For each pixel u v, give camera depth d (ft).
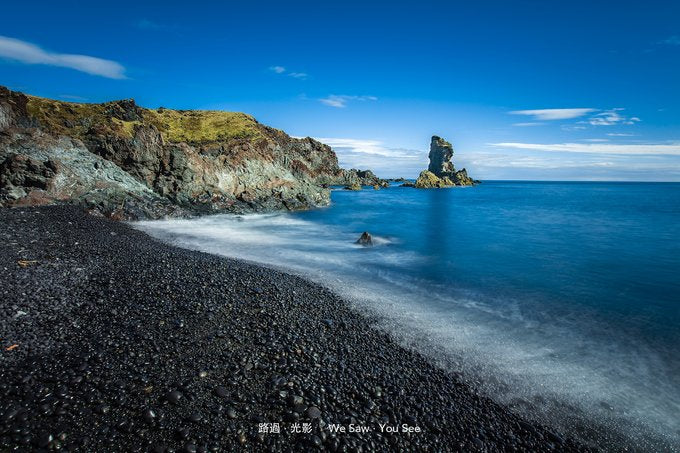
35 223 80.12
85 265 55.72
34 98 288.10
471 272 76.28
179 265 59.16
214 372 31.19
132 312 40.63
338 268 75.56
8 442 22.77
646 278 73.56
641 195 474.49
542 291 64.23
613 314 53.72
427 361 37.76
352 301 54.03
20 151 117.80
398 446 25.71
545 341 44.09
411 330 45.19
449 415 29.53
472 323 48.73
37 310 39.50
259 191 185.06
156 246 77.97
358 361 35.91
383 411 29.07
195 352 33.91
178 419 25.68
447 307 54.54
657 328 48.80
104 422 24.94
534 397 32.83
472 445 26.63
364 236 106.11
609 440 28.19
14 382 28.09
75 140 136.36
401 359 37.52
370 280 67.36
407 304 54.85
